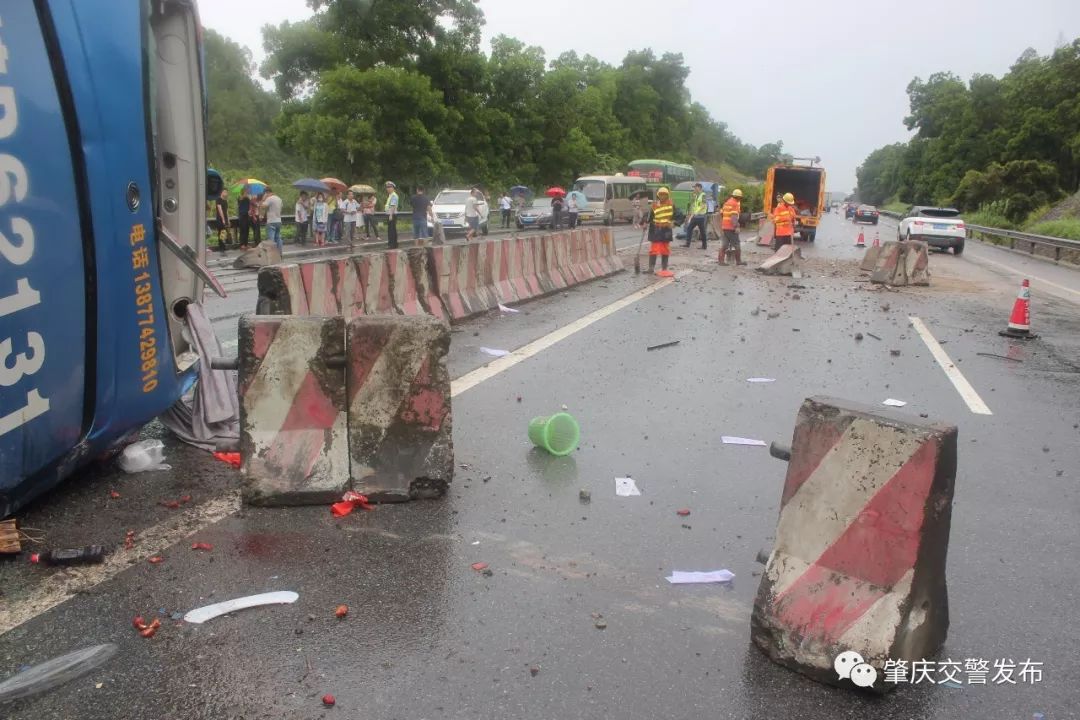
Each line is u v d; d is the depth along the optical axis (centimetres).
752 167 17362
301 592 370
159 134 549
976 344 1087
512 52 5469
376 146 3603
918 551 314
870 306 1431
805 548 338
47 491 470
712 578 398
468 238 2836
